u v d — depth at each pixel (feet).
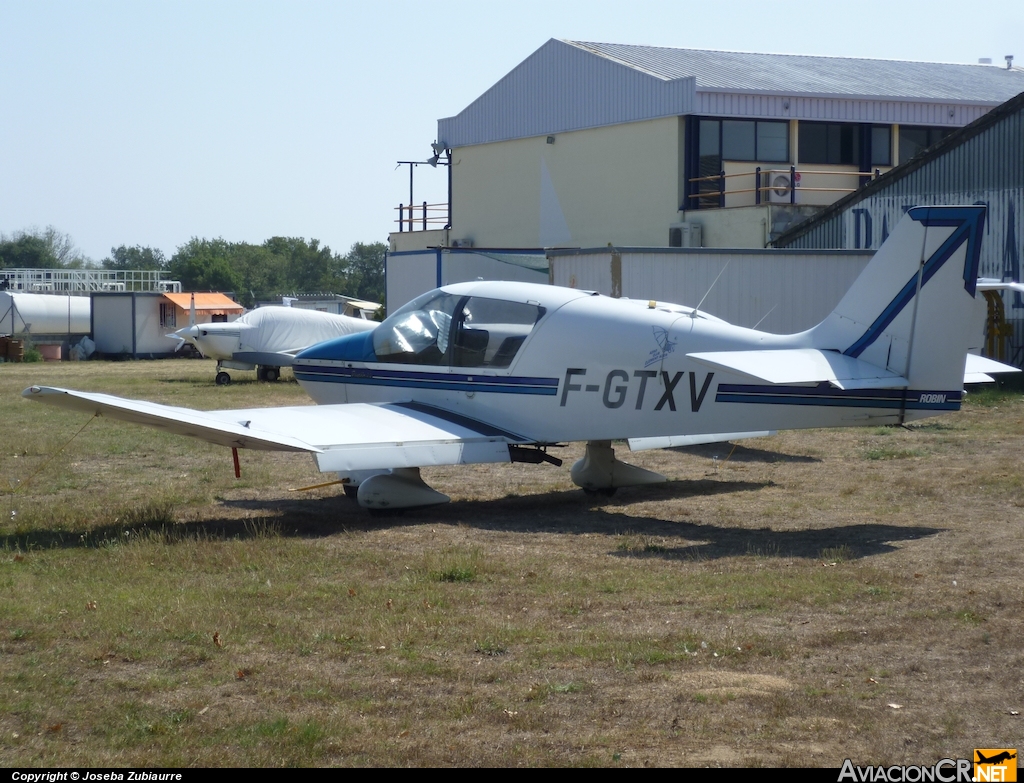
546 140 109.60
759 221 88.43
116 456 46.52
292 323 96.48
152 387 89.97
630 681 16.88
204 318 160.86
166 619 20.10
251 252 469.57
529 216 112.57
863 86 105.29
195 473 41.88
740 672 17.30
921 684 16.67
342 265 522.88
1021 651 18.15
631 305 33.47
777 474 40.63
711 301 60.49
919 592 22.08
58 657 18.03
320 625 19.88
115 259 503.61
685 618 20.43
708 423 31.19
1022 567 24.23
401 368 36.50
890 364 29.22
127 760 14.07
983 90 111.55
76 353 157.48
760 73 105.29
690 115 94.94
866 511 32.40
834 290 61.46
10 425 58.95
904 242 29.01
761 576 23.66
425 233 125.90
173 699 16.17
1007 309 75.97
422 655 18.19
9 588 22.52
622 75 100.94
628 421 32.45
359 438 31.09
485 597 22.09
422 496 33.24
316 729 14.90
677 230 94.32
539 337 33.78
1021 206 74.74
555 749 14.43
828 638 18.93
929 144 106.83
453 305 35.81
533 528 30.63
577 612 20.92
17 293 155.33
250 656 18.19
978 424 54.19
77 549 26.73
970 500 33.55
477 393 34.86
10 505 34.19
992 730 14.90
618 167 102.06
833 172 98.53
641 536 29.01
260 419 31.83
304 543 27.78
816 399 29.78
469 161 119.44
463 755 14.26
